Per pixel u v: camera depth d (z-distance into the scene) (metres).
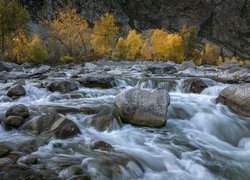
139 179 6.68
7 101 12.40
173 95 14.80
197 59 71.69
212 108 11.86
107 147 7.75
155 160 7.47
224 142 9.67
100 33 55.47
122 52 57.66
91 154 7.33
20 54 39.34
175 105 11.70
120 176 6.57
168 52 62.38
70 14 49.41
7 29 39.91
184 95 14.86
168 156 7.75
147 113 9.65
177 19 191.88
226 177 7.19
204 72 25.80
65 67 31.92
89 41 54.00
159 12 187.75
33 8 114.38
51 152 7.37
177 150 8.20
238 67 30.17
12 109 9.23
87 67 32.09
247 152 8.81
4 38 40.72
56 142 7.92
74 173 6.30
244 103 11.41
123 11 166.62
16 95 12.89
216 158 8.05
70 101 12.43
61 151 7.45
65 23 48.69
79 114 10.19
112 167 6.79
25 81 16.42
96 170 6.59
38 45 39.44
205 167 7.48
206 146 8.84
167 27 180.75
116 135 8.93
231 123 10.69
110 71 26.02
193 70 27.28
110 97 13.57
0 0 39.75
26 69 27.48
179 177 6.93
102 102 12.13
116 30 56.66
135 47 58.41
